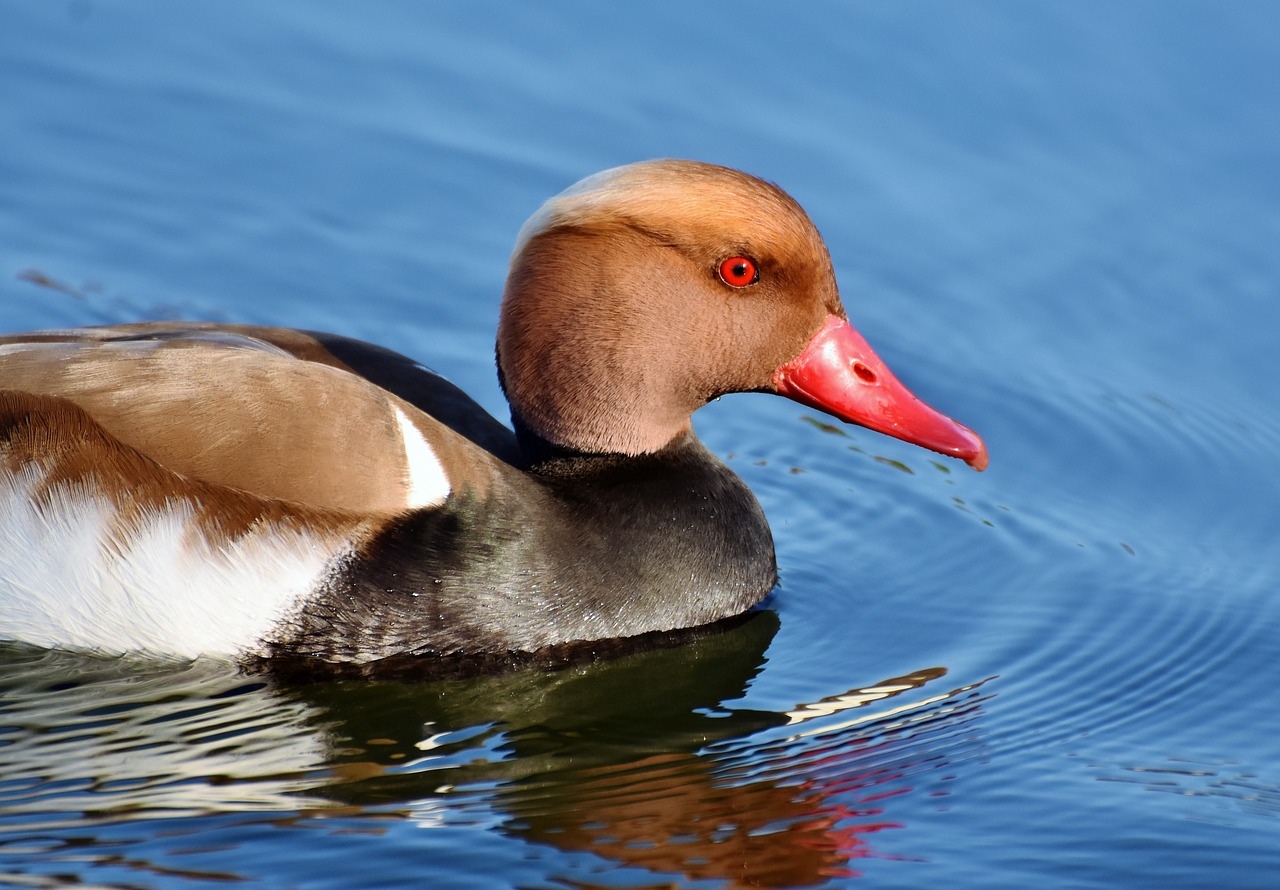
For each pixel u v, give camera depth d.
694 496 10.59
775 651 10.65
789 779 9.16
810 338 10.32
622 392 10.22
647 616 10.32
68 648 9.80
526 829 8.52
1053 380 14.23
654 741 9.53
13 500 9.41
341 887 7.94
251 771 9.01
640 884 8.03
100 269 14.91
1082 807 9.02
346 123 16.55
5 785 8.76
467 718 9.66
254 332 10.73
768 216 9.96
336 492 9.57
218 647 9.66
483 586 9.84
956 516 12.61
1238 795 9.20
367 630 9.73
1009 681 10.38
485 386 14.04
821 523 12.48
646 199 9.89
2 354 9.62
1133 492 13.02
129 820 8.47
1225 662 10.74
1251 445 13.51
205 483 9.40
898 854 8.49
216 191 15.74
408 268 15.18
